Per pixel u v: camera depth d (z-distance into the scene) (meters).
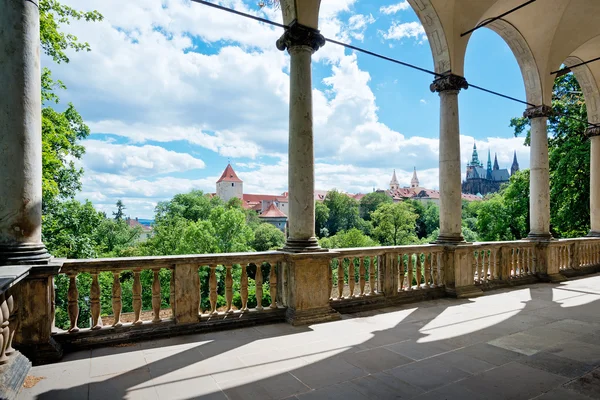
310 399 3.30
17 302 3.75
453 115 8.78
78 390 3.45
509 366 4.11
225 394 3.39
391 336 5.25
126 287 29.61
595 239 12.57
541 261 10.77
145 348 4.66
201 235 39.75
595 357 4.41
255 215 92.81
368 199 109.44
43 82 14.16
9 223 3.99
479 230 32.06
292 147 6.36
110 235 54.09
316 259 6.17
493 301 7.77
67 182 19.41
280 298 6.28
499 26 10.75
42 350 4.16
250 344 4.86
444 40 8.77
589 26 10.96
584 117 17.89
